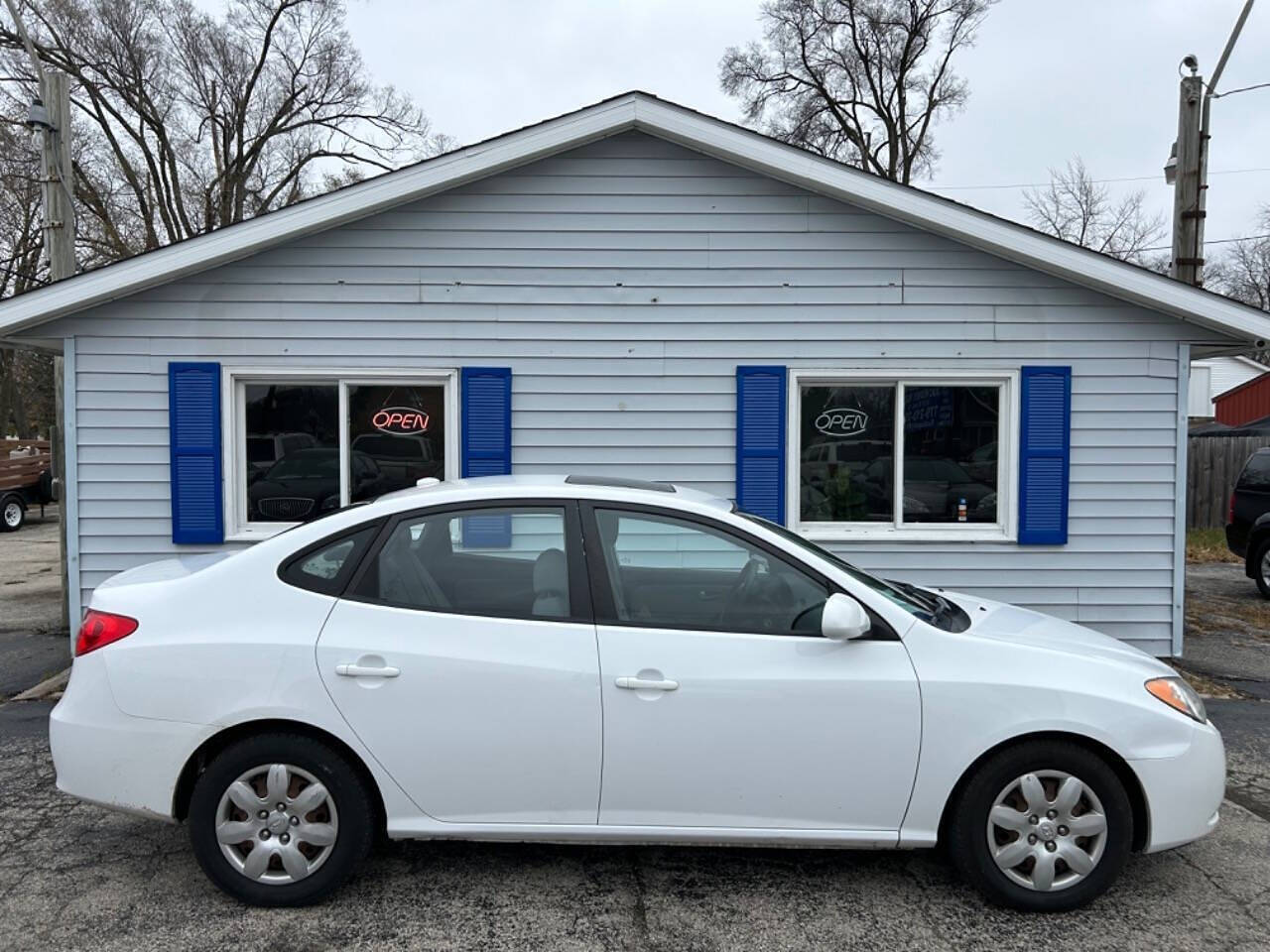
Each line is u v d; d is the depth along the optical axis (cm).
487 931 319
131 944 309
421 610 334
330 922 324
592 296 720
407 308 714
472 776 327
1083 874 330
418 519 347
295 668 325
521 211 714
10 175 2127
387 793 326
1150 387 720
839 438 734
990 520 736
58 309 668
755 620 338
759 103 2981
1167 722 331
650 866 371
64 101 933
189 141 2647
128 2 2477
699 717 325
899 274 719
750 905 339
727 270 721
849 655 329
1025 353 721
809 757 326
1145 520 725
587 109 688
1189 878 364
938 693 325
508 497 351
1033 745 329
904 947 311
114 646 333
